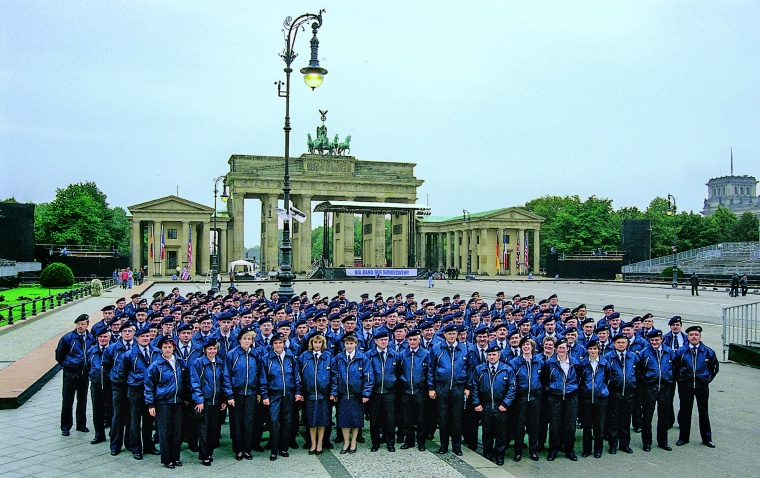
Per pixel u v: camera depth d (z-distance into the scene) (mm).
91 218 112438
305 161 120812
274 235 119000
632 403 14195
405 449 14352
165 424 12711
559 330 19391
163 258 107312
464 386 14031
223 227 119312
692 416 17172
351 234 125688
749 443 14773
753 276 82062
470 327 20344
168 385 12750
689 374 14508
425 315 22391
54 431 15141
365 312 21359
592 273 108375
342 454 13852
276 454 13391
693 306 49250
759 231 142875
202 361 13195
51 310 40625
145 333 13469
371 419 14227
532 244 135375
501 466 13258
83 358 14898
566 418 13789
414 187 129250
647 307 48250
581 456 14039
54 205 112750
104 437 14406
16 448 13742
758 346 24609
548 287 81375
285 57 27094
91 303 49062
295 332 17625
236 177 115312
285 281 26656
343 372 13977
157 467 12719
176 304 23359
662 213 151500
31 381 18969
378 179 125750
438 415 14047
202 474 12320
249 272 103625
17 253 80688
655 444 14945
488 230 127438
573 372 13875
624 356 14242
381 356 14234
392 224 136375
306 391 13805
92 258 91000
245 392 13344
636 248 106250
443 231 139500
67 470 12383
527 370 13781
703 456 13898
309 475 12312
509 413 14297
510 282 97125
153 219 111000
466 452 14219
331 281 95688
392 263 136250
